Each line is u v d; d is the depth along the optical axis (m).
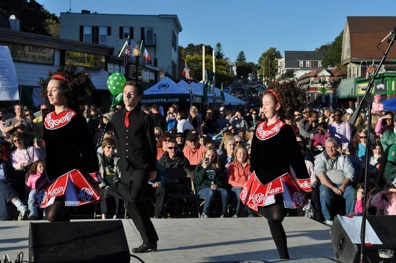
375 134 12.12
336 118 13.49
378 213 7.52
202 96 27.81
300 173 5.21
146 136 5.68
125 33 52.97
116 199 8.93
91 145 5.13
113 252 4.24
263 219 8.03
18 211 9.33
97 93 28.00
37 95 22.14
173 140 10.30
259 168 5.33
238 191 9.47
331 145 9.34
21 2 46.38
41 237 4.23
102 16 52.69
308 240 6.82
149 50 53.25
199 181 9.69
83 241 4.26
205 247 6.34
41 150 10.27
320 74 69.06
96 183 5.16
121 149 5.71
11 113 15.23
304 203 5.29
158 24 53.19
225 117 26.02
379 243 4.53
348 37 51.12
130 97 5.67
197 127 17.50
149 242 6.00
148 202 9.80
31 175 9.23
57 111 5.16
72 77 5.21
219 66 99.44
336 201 9.48
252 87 112.81
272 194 5.18
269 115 5.32
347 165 9.31
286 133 5.21
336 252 4.81
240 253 6.11
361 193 8.88
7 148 9.88
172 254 6.01
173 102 21.53
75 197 5.00
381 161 8.18
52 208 4.97
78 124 5.05
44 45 22.97
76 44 24.83
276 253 6.14
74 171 5.06
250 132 12.31
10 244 6.29
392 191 7.30
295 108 5.42
